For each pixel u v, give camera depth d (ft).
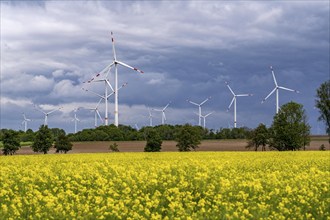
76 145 364.79
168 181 74.74
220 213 53.88
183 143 279.08
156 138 277.03
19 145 272.31
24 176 88.02
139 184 75.20
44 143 273.75
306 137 267.39
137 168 101.71
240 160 128.88
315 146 332.19
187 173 87.04
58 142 285.43
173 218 53.06
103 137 409.90
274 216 52.80
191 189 71.87
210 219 52.19
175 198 63.10
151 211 58.29
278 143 266.16
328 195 65.41
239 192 63.62
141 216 53.26
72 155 171.53
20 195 69.00
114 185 74.43
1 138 271.90
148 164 111.86
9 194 70.85
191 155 164.86
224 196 63.93
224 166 104.88
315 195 64.28
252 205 58.49
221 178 74.28
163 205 61.72
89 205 60.08
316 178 77.87
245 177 84.23
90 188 74.08
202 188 70.49
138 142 388.57
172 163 113.50
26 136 402.72
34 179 81.71
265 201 62.44
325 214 54.60
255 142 276.41
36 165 109.81
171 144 369.30
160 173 88.22
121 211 56.03
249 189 68.23
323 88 354.13
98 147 346.33
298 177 77.77
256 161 124.67
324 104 351.46
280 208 55.67
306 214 53.52
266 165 115.55
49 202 57.16
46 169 94.27
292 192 66.03
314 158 139.85
